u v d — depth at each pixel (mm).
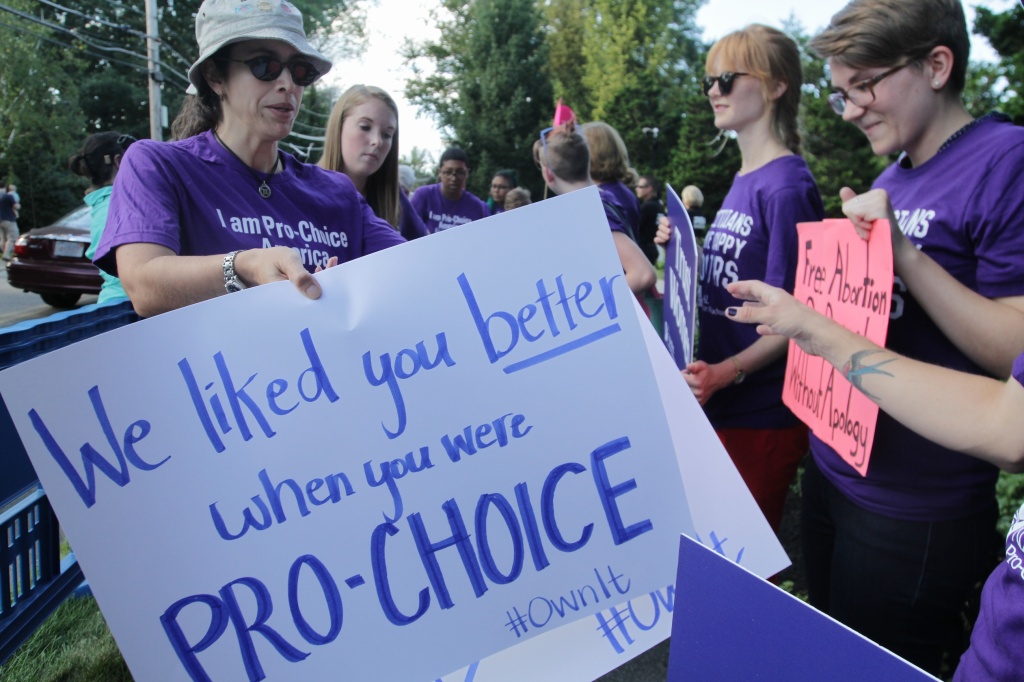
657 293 2986
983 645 928
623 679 2256
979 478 1495
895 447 1521
